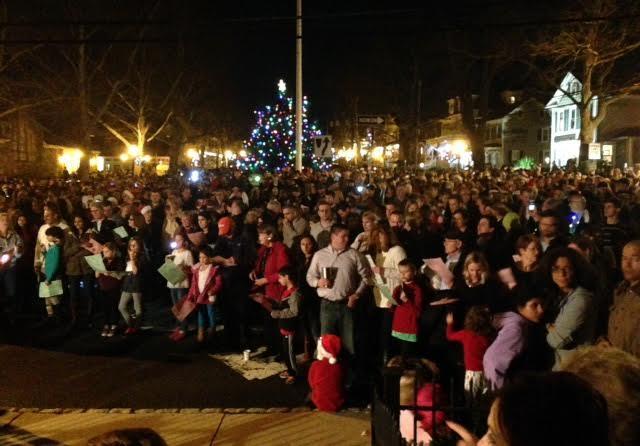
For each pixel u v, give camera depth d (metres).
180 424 6.41
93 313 11.01
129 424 6.42
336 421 6.45
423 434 4.36
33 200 13.81
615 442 1.61
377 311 8.97
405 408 3.97
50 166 46.91
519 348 4.93
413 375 4.61
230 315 9.88
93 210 11.95
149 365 8.59
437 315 7.29
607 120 49.44
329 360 6.82
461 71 37.62
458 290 6.53
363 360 8.57
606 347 1.87
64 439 6.05
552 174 23.67
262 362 8.71
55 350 9.34
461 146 54.62
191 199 16.66
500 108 65.69
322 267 7.76
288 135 39.41
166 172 47.84
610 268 7.44
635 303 4.43
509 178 21.33
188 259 9.95
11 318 10.80
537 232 10.52
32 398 7.30
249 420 6.50
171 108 48.34
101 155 63.81
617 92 34.19
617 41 30.42
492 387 4.98
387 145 60.97
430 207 11.16
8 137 42.62
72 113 37.34
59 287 10.77
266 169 39.44
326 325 7.75
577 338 4.77
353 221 10.62
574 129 51.38
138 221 12.84
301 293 8.13
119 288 10.23
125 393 7.47
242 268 9.75
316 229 11.13
